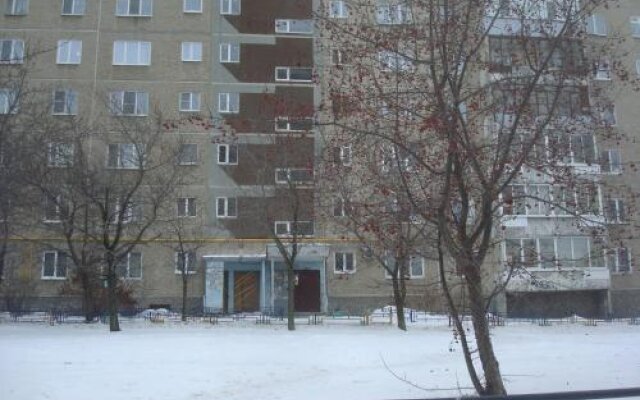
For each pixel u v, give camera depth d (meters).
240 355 15.57
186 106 36.62
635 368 12.95
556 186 10.78
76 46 36.53
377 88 9.12
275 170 26.22
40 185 23.03
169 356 15.22
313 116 9.70
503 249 27.05
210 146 35.72
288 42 38.06
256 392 11.05
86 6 37.16
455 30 9.03
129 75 36.59
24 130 22.92
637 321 28.48
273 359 14.95
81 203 24.98
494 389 8.77
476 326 9.02
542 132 9.20
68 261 32.81
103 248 25.20
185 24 37.69
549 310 33.84
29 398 10.28
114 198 24.91
